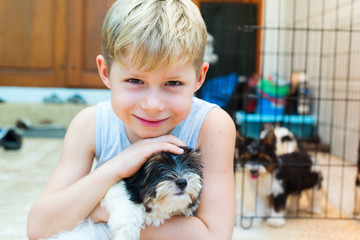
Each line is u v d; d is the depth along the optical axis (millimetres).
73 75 5430
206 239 1323
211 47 5184
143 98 1202
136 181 1296
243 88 4488
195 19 1246
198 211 1402
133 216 1260
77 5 5305
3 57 5344
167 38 1133
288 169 2865
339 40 4914
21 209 2777
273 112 4832
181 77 1196
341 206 3117
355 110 4418
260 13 5828
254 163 2844
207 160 1454
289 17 6086
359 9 4406
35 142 5094
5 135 4656
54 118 5707
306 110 5109
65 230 1338
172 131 1460
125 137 1482
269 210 2873
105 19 1300
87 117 1536
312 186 2979
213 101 4801
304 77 5164
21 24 5309
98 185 1309
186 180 1223
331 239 2525
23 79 5406
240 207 3072
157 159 1247
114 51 1191
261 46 5945
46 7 5305
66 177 1450
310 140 5047
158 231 1302
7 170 3789
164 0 1224
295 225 2787
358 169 3031
